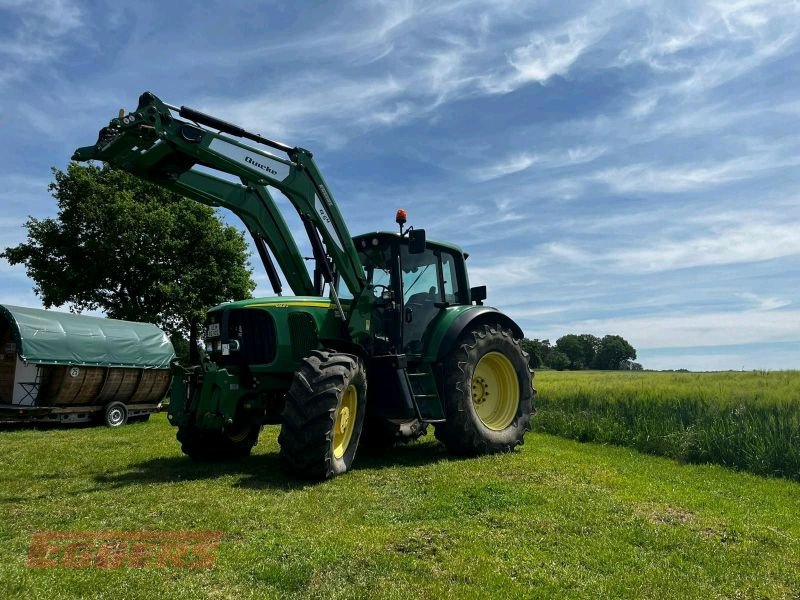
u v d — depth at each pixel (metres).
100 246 18.98
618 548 3.46
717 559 3.35
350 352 6.21
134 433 10.00
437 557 3.21
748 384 10.86
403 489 4.81
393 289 6.57
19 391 12.37
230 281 21.28
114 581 2.79
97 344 12.48
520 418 7.25
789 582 3.06
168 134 5.08
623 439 8.57
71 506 4.20
